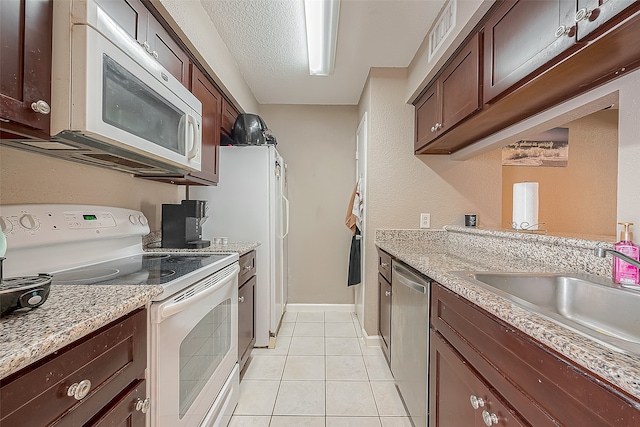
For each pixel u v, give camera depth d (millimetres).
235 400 1662
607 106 1234
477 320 935
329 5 1658
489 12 1374
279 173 2719
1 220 972
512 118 1562
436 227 2502
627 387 457
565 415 587
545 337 625
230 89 2318
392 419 1622
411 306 1560
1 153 1016
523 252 1554
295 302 3424
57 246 1177
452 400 1099
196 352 1218
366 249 2539
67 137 893
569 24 919
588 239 1213
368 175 2520
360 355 2355
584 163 2654
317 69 2496
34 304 683
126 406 799
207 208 2389
